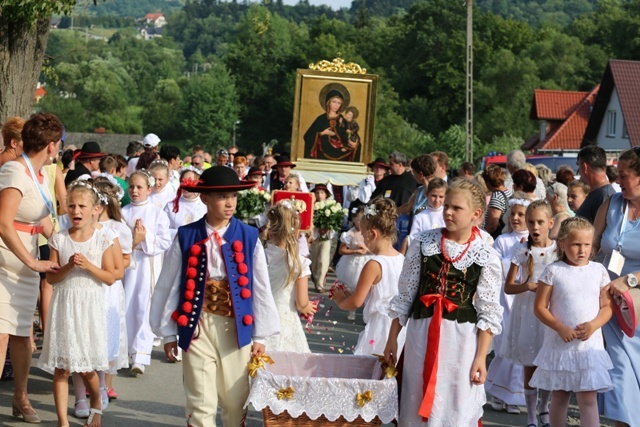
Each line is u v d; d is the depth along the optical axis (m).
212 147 104.94
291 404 6.38
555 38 91.81
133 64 159.75
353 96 23.59
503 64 87.88
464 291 6.41
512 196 11.07
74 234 7.81
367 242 8.08
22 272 7.92
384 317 8.05
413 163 12.80
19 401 8.15
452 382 6.38
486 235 6.54
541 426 8.63
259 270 6.69
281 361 7.02
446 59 94.31
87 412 8.42
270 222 8.83
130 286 10.30
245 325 6.55
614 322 7.54
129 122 126.44
